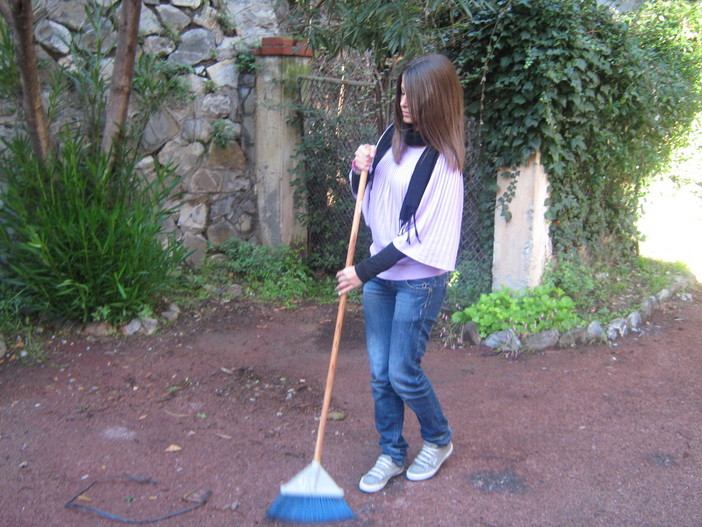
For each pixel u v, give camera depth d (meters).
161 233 5.88
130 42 4.93
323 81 6.37
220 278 6.21
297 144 6.50
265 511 2.74
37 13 5.35
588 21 5.07
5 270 4.93
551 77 4.62
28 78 4.52
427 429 2.95
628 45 5.37
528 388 4.05
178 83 5.94
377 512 2.75
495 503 2.79
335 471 3.09
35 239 4.45
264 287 6.20
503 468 3.08
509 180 5.13
